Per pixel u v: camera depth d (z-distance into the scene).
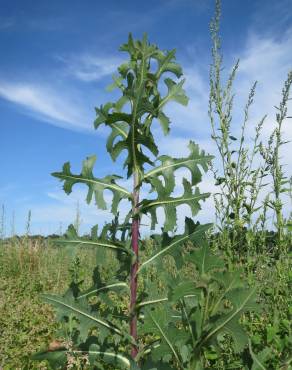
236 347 1.57
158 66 2.38
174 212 2.22
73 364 3.46
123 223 2.35
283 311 2.90
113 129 2.37
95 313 2.36
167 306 2.28
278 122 3.14
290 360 1.98
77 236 2.38
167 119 2.32
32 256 9.73
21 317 5.94
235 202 3.03
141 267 2.29
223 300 1.62
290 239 3.09
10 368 4.21
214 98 3.21
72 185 2.32
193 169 2.23
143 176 2.28
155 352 1.77
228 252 2.87
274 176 3.09
